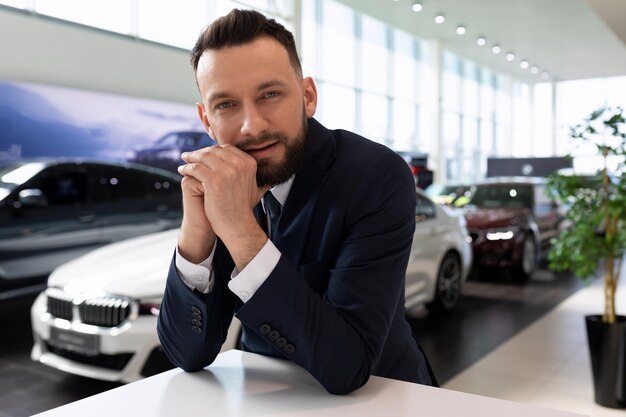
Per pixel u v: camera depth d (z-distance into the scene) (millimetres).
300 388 865
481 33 14430
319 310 838
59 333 2660
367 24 13625
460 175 19000
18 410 2693
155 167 7918
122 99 7473
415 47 15523
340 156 1012
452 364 3434
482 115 20188
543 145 23203
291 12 10250
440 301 4426
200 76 869
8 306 5016
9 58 6719
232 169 819
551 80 22375
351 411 765
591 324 2797
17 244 4762
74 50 7395
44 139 6637
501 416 729
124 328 2488
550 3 11719
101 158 7250
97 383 3055
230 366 989
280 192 1021
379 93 14344
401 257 957
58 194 5102
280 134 856
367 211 949
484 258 5938
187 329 948
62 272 2873
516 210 6301
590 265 2797
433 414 745
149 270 2693
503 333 4121
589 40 15242
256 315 833
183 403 802
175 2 8742
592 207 2754
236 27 836
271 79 838
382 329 896
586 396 2910
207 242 923
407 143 15484
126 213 5590
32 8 7020
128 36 8164
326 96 12742
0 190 4773
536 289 5785
